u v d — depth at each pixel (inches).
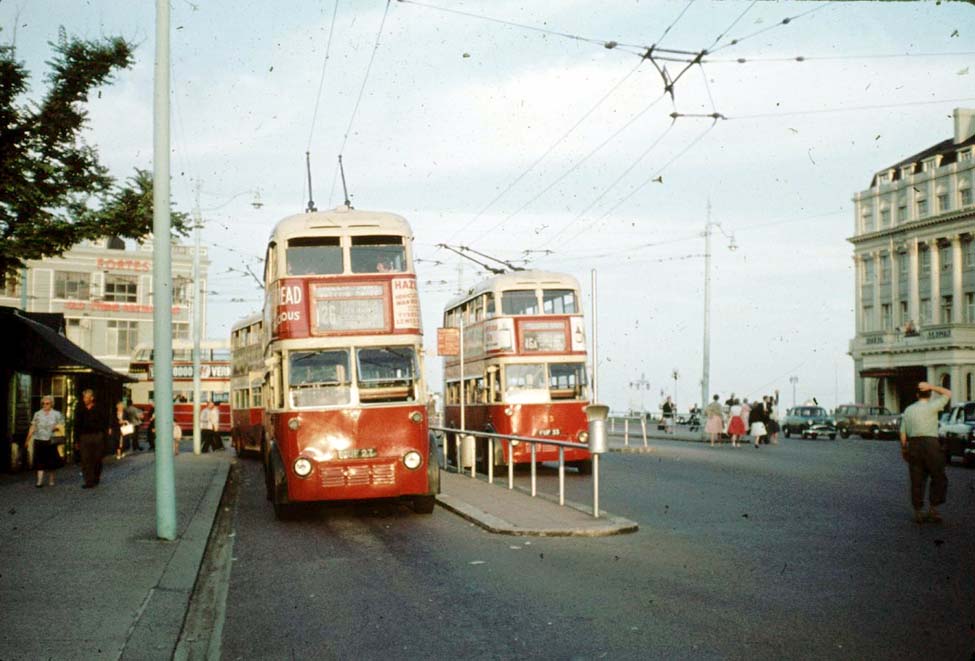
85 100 693.3
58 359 1026.7
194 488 806.5
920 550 440.5
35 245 681.0
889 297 2992.1
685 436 1894.7
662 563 416.2
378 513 639.1
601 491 763.4
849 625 295.6
